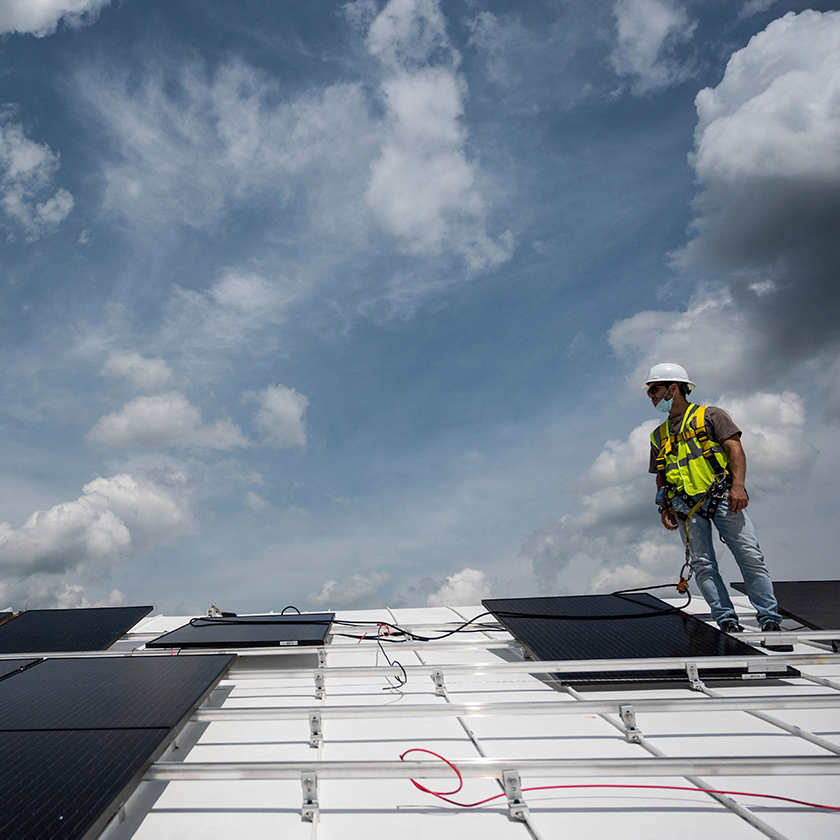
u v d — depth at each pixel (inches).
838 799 84.3
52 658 157.5
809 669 153.8
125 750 88.6
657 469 205.9
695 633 169.3
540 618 193.6
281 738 113.5
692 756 101.1
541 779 92.5
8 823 69.1
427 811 84.7
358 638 209.3
